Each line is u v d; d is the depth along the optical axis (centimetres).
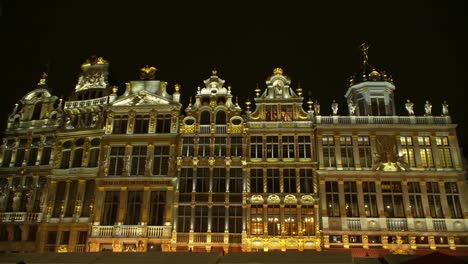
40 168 4278
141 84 4450
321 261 2275
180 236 3816
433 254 1909
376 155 3969
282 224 3819
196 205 3925
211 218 3875
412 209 3834
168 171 4016
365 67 4522
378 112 4234
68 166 4256
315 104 4222
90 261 2508
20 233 4106
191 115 4256
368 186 3897
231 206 3909
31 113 4591
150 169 4041
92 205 4003
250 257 2381
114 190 4038
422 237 3738
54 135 4391
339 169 3925
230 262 2314
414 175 3903
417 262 1888
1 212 4169
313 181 3938
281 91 4319
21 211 4172
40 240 4016
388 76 4425
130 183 4016
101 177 4028
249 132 4131
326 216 3788
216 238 3800
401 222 3769
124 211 3931
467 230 3725
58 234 4012
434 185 3916
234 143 4131
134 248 3812
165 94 4375
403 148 4019
